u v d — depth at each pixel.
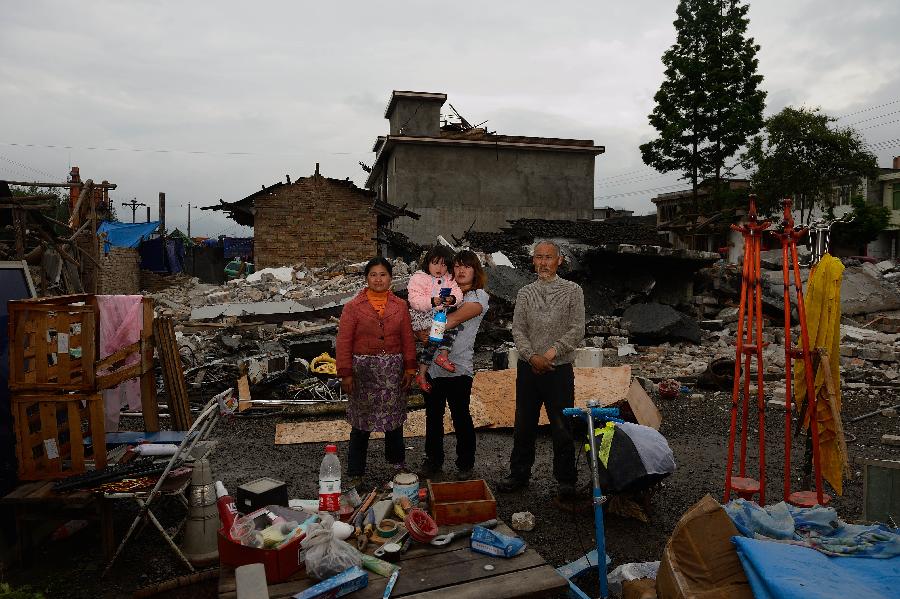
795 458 5.97
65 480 3.64
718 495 4.93
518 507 4.58
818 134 32.69
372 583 3.00
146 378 4.69
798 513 3.22
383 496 4.11
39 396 3.69
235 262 31.41
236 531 3.16
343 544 3.13
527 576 3.07
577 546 3.94
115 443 4.41
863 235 34.81
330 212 22.02
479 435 6.73
